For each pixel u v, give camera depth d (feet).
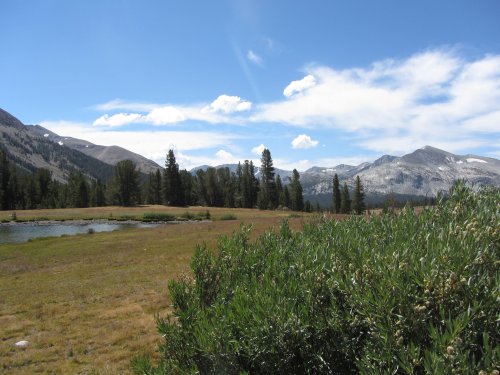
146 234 125.90
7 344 32.65
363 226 16.69
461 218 13.98
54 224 231.09
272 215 255.09
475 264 9.82
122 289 49.96
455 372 7.27
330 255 12.42
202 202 445.37
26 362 28.94
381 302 8.93
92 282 55.88
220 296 14.26
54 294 49.57
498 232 11.48
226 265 16.61
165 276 56.24
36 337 33.91
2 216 267.18
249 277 15.02
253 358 10.65
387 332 8.75
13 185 403.95
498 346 7.45
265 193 378.53
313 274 11.34
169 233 124.57
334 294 11.02
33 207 423.64
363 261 10.77
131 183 396.16
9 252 97.09
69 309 42.34
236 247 17.25
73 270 67.72
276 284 12.00
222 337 10.98
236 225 140.56
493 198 16.06
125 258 77.46
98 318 38.27
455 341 7.65
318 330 10.44
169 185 393.50
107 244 103.45
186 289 16.14
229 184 437.99
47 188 454.40
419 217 15.53
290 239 17.03
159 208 346.74
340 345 10.14
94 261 76.38
